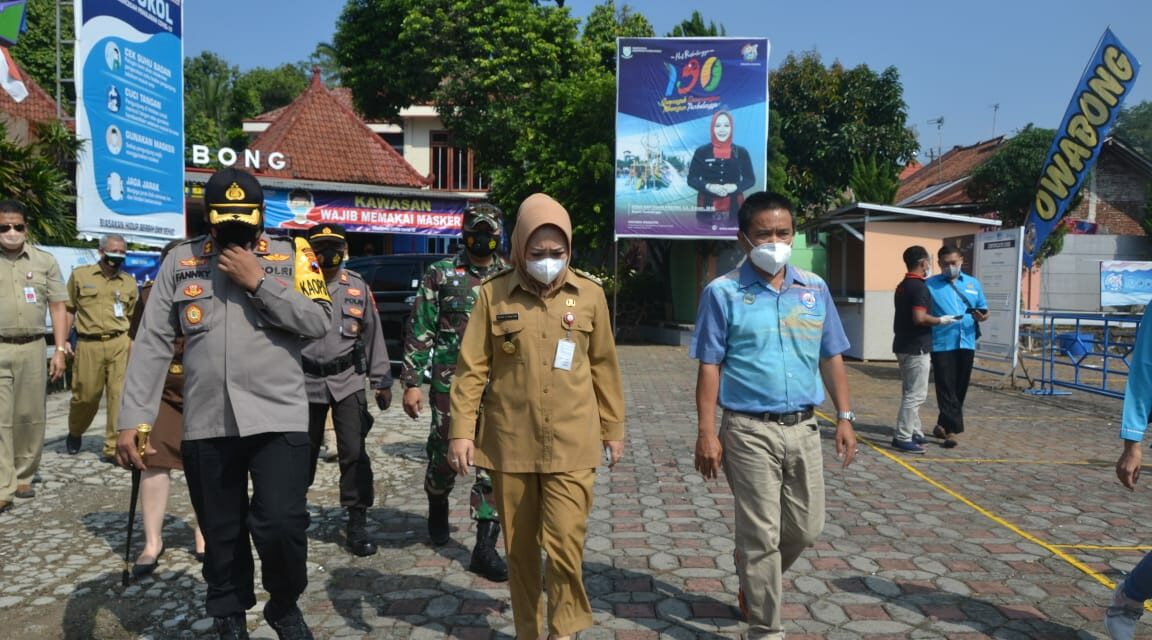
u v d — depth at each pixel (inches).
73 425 268.4
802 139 944.9
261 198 116.0
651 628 135.9
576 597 116.8
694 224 709.3
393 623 138.0
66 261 408.5
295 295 115.8
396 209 813.2
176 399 166.2
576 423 116.5
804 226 705.6
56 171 433.1
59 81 462.0
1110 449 288.4
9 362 208.8
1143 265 644.7
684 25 900.6
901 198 1400.1
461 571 163.3
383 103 989.8
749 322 122.3
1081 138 443.8
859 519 198.1
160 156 435.5
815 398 123.1
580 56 928.9
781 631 121.4
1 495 205.6
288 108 1003.3
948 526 193.2
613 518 198.5
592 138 751.1
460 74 879.7
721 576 159.9
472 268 172.9
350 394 175.0
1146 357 121.0
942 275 289.3
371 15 933.8
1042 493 224.8
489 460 119.6
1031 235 475.2
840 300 632.4
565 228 115.7
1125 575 161.8
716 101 702.5
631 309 846.5
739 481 121.8
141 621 140.8
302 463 118.3
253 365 115.3
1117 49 425.7
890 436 309.1
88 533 189.6
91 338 258.7
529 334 117.2
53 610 145.2
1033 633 134.6
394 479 240.7
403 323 460.1
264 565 116.7
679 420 343.0
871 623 137.9
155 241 444.8
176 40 448.8
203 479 116.0
